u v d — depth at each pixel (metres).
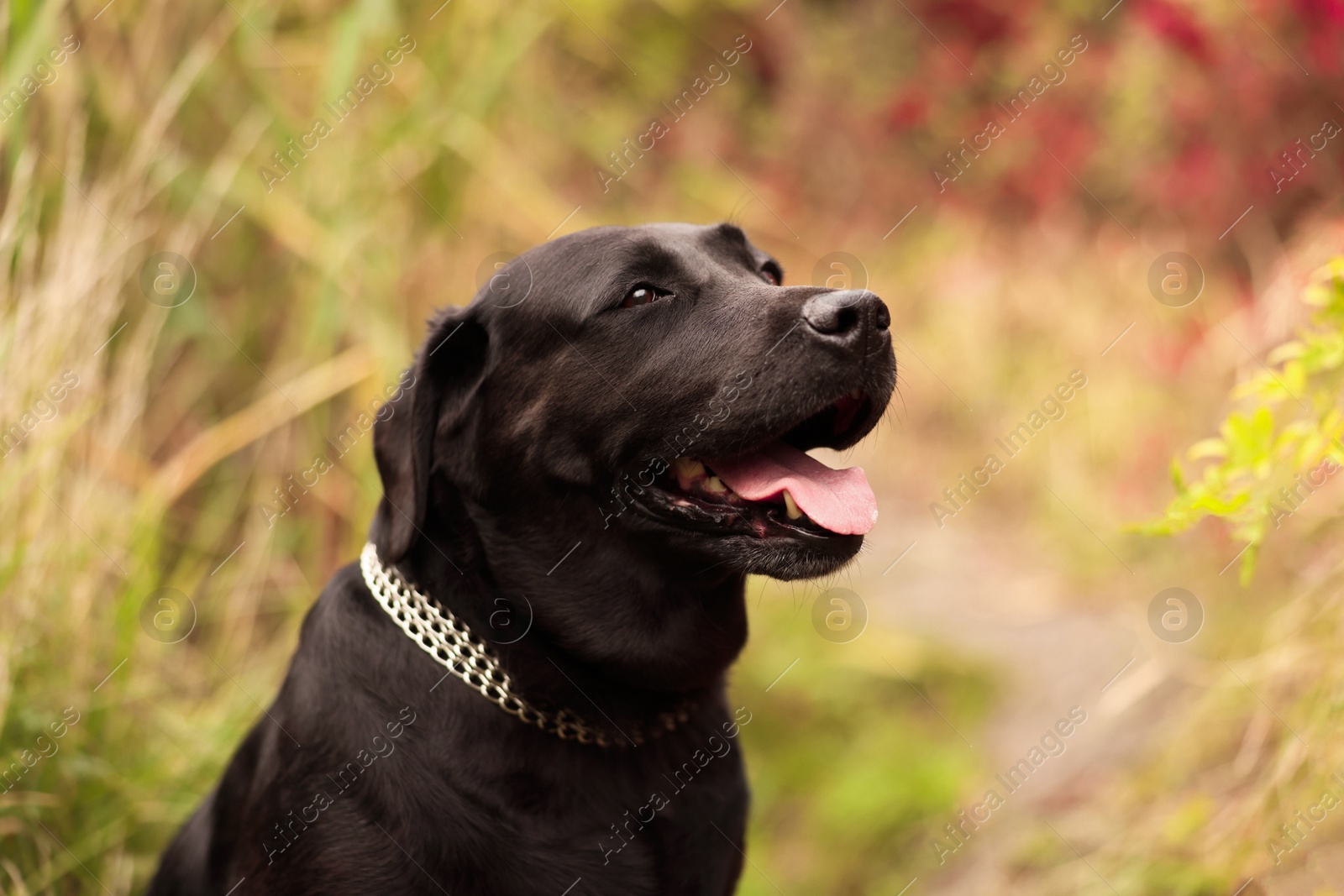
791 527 2.31
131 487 3.68
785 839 4.16
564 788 2.28
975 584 5.41
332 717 2.26
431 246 4.57
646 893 2.27
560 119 5.59
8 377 3.08
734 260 2.65
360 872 2.13
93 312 3.39
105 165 3.96
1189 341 5.59
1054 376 6.27
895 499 6.38
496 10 4.75
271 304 4.34
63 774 2.95
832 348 2.29
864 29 8.39
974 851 3.80
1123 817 3.49
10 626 2.95
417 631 2.32
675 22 7.66
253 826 2.30
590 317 2.40
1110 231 6.65
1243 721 3.41
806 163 8.07
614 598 2.41
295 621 3.91
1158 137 6.33
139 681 3.36
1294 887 2.87
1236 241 5.73
